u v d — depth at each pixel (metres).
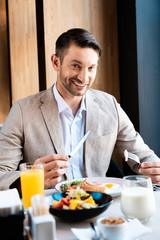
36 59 3.43
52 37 2.29
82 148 1.56
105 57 2.37
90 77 1.45
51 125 1.51
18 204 0.79
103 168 1.58
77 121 1.59
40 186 1.02
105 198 0.96
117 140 1.69
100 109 1.63
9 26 3.51
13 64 3.58
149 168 1.26
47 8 2.26
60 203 0.89
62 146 1.51
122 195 0.87
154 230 0.79
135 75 2.25
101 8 2.36
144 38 2.25
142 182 0.90
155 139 2.30
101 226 0.71
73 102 1.56
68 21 2.32
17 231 0.77
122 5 2.33
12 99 3.68
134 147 1.62
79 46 1.38
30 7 3.39
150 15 2.26
